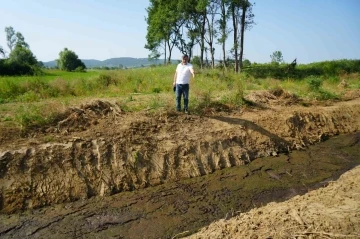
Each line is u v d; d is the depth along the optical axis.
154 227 5.48
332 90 14.96
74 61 55.28
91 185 6.43
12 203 5.73
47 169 6.32
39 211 5.76
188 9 26.33
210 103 10.10
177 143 7.79
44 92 11.33
